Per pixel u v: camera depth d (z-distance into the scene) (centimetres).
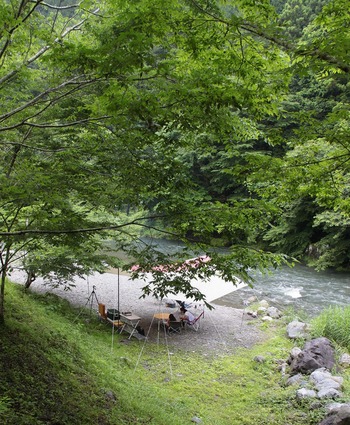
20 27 570
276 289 1933
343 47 340
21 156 716
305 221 2466
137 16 416
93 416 655
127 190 616
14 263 1625
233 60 468
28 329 885
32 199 539
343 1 402
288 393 910
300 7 2500
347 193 724
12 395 603
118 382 874
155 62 441
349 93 2217
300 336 1247
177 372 1056
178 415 819
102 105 546
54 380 720
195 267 616
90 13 638
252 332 1380
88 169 674
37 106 714
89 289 1822
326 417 762
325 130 502
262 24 411
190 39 447
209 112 470
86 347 1021
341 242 2212
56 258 1128
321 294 1853
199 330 1391
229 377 1043
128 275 2155
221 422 817
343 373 988
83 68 441
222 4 454
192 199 661
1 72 667
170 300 1683
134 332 1312
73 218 584
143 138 591
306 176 562
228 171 597
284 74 425
